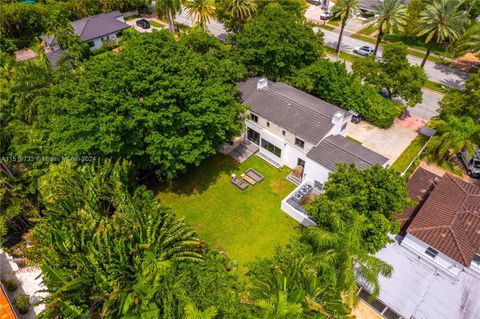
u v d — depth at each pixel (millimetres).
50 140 27891
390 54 38500
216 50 38562
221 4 51875
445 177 26969
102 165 27375
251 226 28625
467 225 22766
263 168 34281
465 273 22797
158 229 22781
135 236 21188
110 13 67312
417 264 23344
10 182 26250
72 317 18156
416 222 23531
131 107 25812
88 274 18953
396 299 21344
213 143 31094
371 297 19188
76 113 24766
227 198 31156
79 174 25375
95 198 23672
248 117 33719
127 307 17781
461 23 41906
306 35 39219
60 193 23953
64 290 17953
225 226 28688
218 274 20812
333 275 18297
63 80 33375
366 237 21375
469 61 54062
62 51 52094
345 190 22281
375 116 39250
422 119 41688
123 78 25938
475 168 32906
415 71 38094
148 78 26250
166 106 26906
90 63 29328
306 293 18438
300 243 22219
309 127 30750
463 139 31344
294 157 32781
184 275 19922
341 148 29047
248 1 48531
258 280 20422
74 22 60969
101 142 25219
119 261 19656
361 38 62875
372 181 22188
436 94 46219
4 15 59438
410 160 35312
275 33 37406
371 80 40062
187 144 27281
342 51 58156
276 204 30422
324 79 39094
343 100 40469
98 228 21219
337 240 19062
